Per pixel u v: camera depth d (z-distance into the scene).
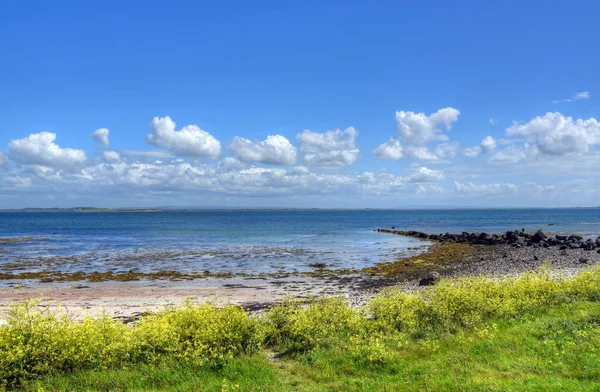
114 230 88.25
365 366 9.55
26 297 23.70
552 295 14.71
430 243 57.16
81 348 9.41
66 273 32.34
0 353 8.73
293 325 11.70
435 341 10.98
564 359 9.06
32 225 111.75
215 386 8.47
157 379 8.90
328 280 29.06
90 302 22.22
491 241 52.94
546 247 47.66
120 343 9.89
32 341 9.27
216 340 10.59
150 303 21.83
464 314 12.70
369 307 15.22
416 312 13.36
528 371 8.70
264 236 70.69
